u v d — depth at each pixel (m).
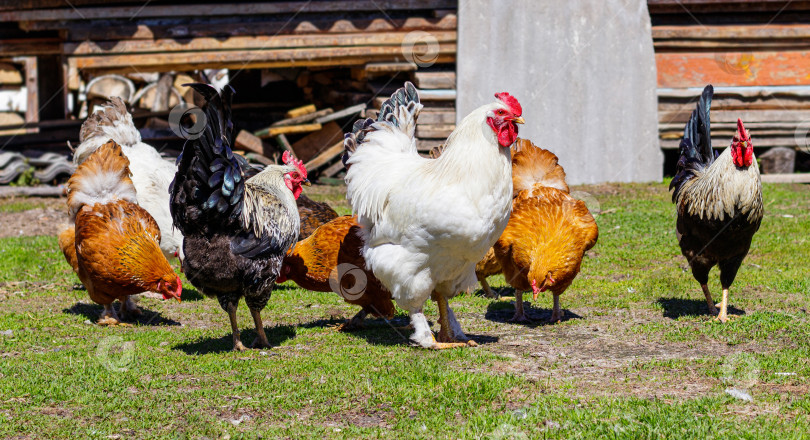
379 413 5.62
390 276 6.93
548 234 7.71
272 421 5.49
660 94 17.33
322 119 17.58
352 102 17.56
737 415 5.43
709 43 17.25
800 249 11.38
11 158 17.11
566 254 7.69
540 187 8.23
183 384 6.21
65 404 5.80
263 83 18.77
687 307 8.65
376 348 7.27
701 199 7.68
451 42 16.88
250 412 5.65
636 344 7.30
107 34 16.23
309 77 19.02
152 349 7.26
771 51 17.27
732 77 17.33
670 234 12.44
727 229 7.57
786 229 12.68
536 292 7.65
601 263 10.92
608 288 9.62
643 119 17.16
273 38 16.62
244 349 7.20
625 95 17.08
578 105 17.00
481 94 16.73
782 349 6.97
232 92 6.59
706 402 5.61
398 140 7.48
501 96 6.61
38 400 5.84
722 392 5.90
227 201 6.58
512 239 7.83
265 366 6.64
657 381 6.18
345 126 18.22
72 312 8.77
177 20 16.45
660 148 17.52
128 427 5.36
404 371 6.41
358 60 16.94
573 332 7.78
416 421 5.41
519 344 7.36
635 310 8.61
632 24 16.91
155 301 9.42
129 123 9.61
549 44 16.80
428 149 16.86
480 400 5.75
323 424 5.43
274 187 7.24
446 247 6.68
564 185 8.52
